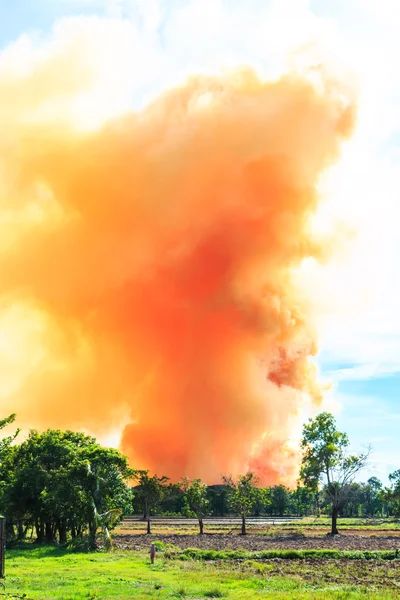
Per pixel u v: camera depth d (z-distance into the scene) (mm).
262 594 32375
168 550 61781
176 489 157500
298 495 161750
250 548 64688
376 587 36438
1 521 35562
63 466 65438
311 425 96500
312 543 71062
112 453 63500
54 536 72562
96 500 60969
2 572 35375
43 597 29828
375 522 126625
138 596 30812
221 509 161250
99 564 47062
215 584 36219
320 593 32594
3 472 69188
